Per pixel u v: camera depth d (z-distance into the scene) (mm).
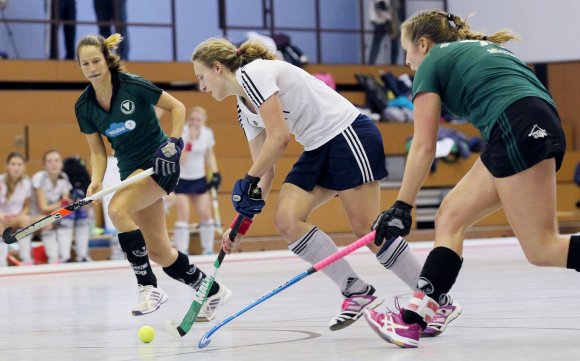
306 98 9250
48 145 27750
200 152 25797
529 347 7500
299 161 9461
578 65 35281
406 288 13688
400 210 7723
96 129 11102
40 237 25422
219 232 26391
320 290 14008
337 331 9125
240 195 8656
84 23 30844
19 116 28641
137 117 10812
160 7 31969
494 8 35500
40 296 14898
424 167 7699
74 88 30141
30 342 9102
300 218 9258
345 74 33156
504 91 7484
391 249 9336
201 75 9367
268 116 8703
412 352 7500
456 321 9492
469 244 26844
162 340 8898
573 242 7398
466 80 7691
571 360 6750
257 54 9406
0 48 30078
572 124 35594
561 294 11984
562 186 32094
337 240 28750
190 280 11039
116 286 16500
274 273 18594
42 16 30594
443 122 32156
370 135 9438
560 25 34906
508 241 28141
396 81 32406
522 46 35406
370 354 7453
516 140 7301
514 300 11398
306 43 34031
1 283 18297
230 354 7719
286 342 8414
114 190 10469
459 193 8031
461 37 8234
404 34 8352
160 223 10961
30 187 24406
